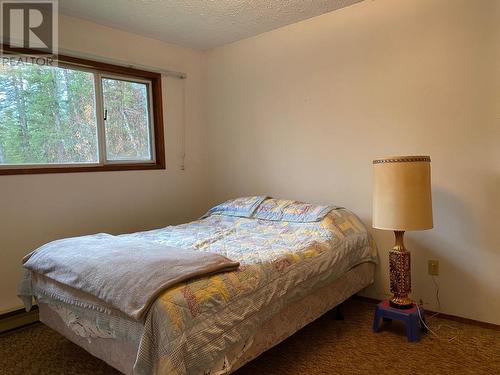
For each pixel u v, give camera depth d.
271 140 3.27
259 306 1.66
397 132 2.56
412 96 2.48
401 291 2.22
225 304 1.52
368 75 2.66
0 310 2.45
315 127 2.97
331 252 2.21
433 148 2.41
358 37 2.69
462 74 2.28
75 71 2.85
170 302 1.36
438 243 2.43
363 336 2.21
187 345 1.35
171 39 3.33
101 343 1.66
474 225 2.29
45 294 1.93
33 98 2.64
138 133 3.30
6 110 2.51
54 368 1.95
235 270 1.66
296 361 1.95
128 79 3.18
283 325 1.85
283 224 2.70
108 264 1.65
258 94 3.32
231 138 3.57
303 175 3.08
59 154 2.79
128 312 1.38
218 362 1.47
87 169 2.86
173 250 1.80
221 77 3.60
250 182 3.46
